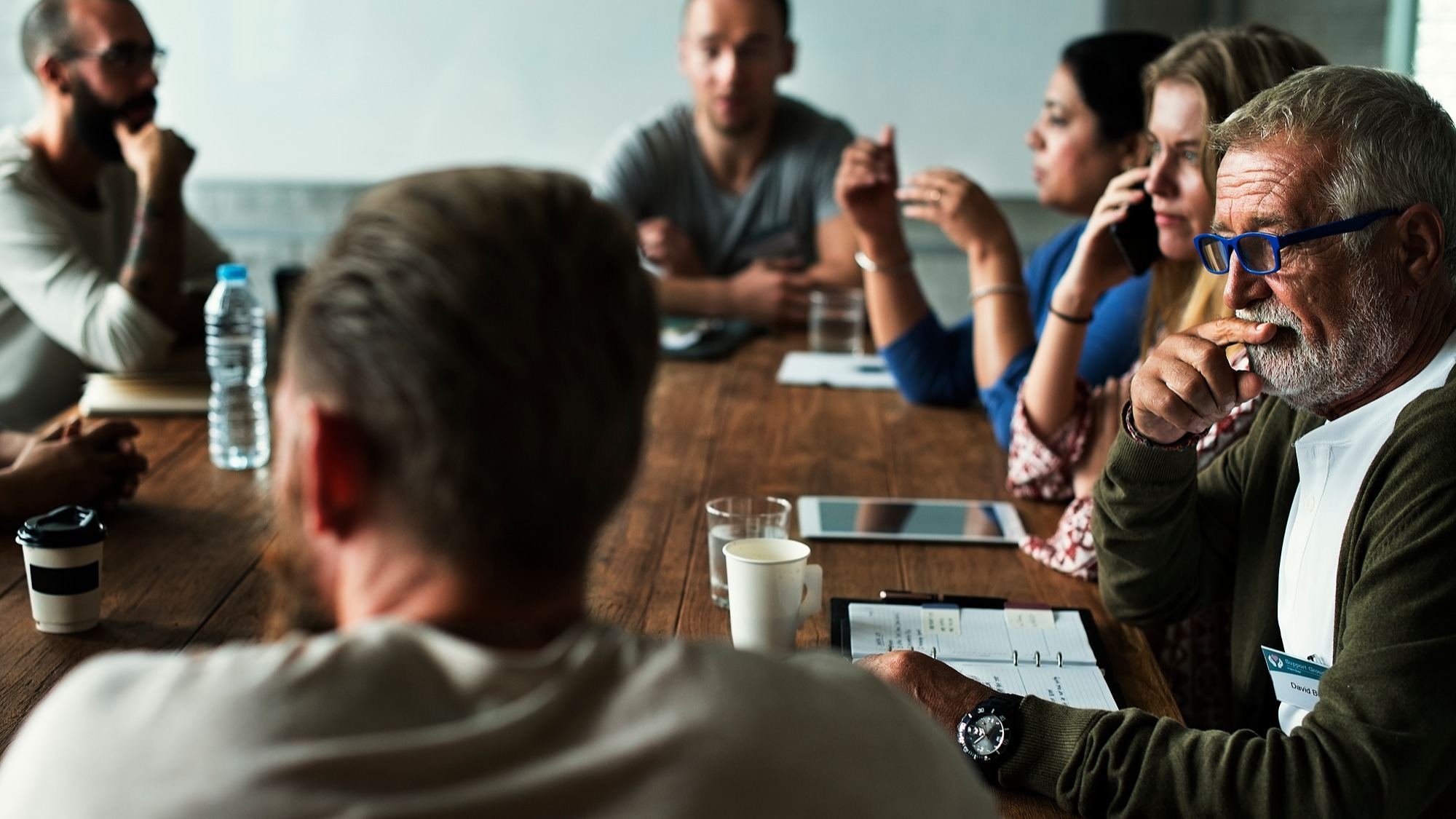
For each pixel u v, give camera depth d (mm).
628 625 1262
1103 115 2170
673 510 1624
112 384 2062
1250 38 1610
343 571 581
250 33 3930
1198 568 1294
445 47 3900
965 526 1586
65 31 2262
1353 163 988
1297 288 1024
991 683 1130
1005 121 3816
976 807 585
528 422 530
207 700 508
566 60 3877
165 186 2211
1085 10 3721
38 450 1528
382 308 527
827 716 546
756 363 2535
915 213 2068
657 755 504
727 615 1292
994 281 2033
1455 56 3691
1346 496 1062
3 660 1154
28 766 511
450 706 516
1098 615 1329
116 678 535
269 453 1813
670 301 2869
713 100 3020
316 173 4023
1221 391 1130
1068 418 1738
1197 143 1608
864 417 2148
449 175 571
